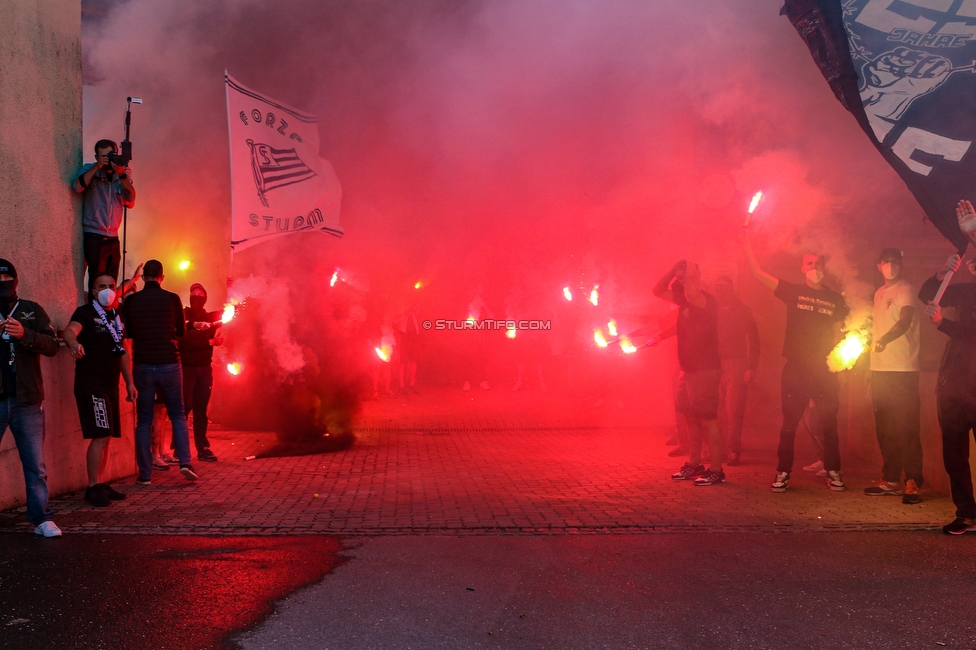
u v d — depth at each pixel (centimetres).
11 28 573
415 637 351
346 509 587
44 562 446
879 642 349
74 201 646
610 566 452
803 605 392
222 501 609
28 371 498
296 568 442
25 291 588
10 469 570
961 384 523
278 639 347
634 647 343
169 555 463
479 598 399
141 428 668
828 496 651
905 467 635
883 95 571
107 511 571
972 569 450
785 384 671
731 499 635
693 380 698
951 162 552
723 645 345
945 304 561
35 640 341
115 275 696
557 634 356
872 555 477
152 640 343
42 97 607
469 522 548
